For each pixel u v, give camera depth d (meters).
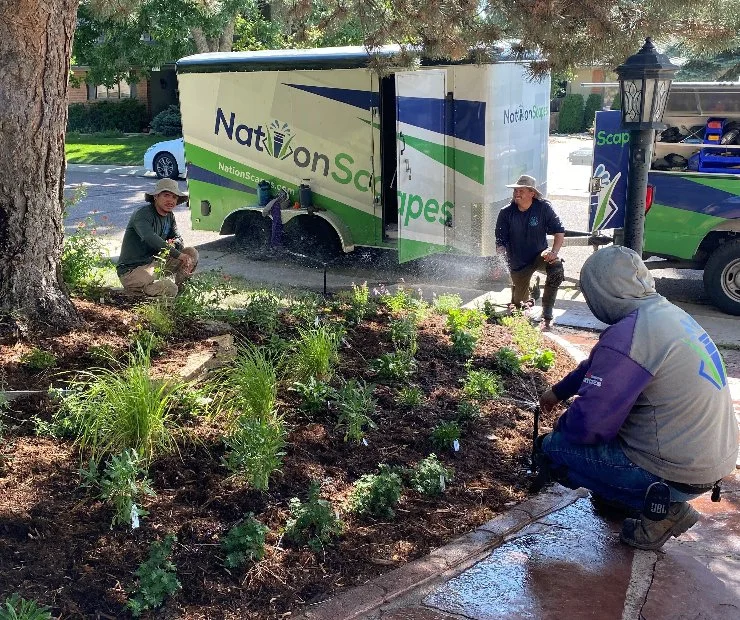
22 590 3.21
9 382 4.72
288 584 3.51
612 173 9.48
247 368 4.83
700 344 3.72
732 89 9.02
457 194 10.44
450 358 6.32
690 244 9.10
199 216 12.26
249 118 11.32
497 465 4.79
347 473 4.43
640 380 3.66
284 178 11.24
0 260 5.43
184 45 23.42
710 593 3.68
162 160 20.95
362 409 4.88
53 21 5.38
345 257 11.75
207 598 3.36
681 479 3.71
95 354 5.17
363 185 10.62
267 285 10.15
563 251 12.18
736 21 6.40
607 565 3.87
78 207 16.39
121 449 4.14
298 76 10.73
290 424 4.81
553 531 4.15
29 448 4.17
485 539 4.00
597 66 7.00
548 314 8.38
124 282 7.11
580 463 3.99
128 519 3.63
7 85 5.26
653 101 6.36
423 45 7.73
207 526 3.77
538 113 11.55
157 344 5.53
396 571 3.67
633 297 3.84
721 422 3.69
